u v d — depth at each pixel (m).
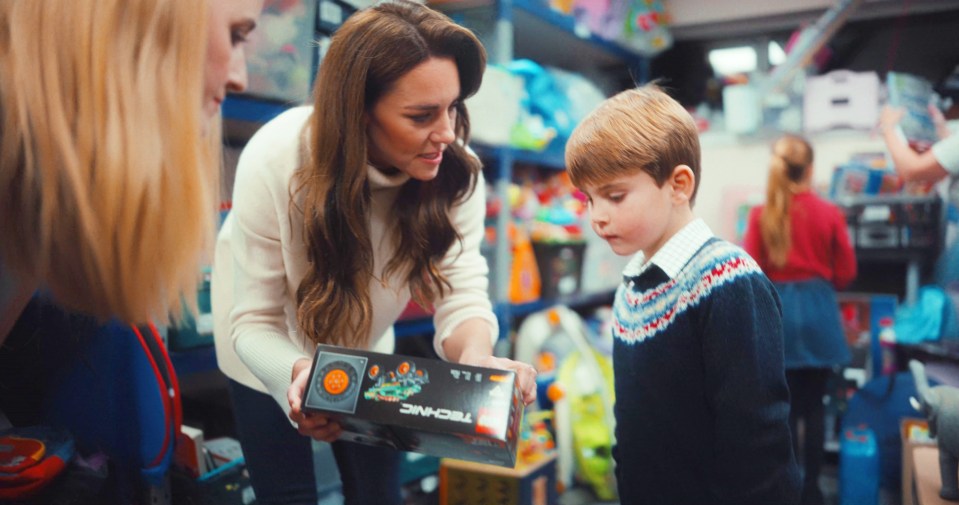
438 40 0.94
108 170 0.63
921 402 1.30
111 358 1.31
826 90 3.09
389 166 1.07
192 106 0.67
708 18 3.53
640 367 1.04
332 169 0.99
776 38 3.46
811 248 2.32
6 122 0.63
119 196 0.64
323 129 0.98
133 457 1.33
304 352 1.18
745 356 0.93
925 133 2.87
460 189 1.14
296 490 1.30
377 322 1.25
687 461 1.01
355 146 0.97
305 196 1.04
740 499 0.94
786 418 0.95
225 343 1.28
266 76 1.65
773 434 0.93
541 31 2.94
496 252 2.50
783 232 2.32
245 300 1.12
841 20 3.02
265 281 1.11
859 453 2.35
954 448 1.18
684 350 0.99
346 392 0.84
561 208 3.07
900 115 2.02
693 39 3.64
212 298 1.30
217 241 1.29
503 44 2.47
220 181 0.87
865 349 2.88
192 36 0.66
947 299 2.48
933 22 3.10
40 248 0.68
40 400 1.30
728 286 0.94
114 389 1.32
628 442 1.07
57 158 0.63
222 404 2.09
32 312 1.22
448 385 0.82
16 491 1.04
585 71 3.60
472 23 2.53
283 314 1.15
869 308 2.88
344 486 1.34
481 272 1.25
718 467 0.96
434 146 0.99
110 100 0.63
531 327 2.74
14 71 0.62
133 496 1.34
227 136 1.93
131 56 0.64
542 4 2.68
